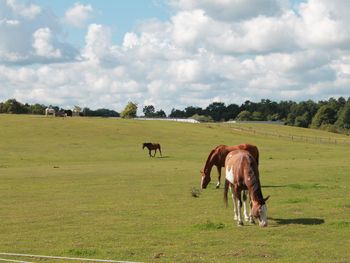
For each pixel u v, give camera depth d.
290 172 35.44
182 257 12.09
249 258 11.92
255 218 15.65
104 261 11.84
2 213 19.41
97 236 14.77
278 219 16.73
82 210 19.73
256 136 95.12
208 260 11.79
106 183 29.92
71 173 37.47
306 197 21.89
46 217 18.33
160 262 11.70
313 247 12.90
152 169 40.62
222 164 26.00
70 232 15.49
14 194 25.22
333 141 94.44
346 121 182.00
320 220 16.41
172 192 25.06
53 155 59.69
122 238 14.41
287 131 122.19
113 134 83.25
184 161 52.94
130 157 58.56
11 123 88.75
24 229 16.17
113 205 20.91
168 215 18.12
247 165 15.62
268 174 34.06
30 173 37.94
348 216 17.11
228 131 100.44
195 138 84.06
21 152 62.16
